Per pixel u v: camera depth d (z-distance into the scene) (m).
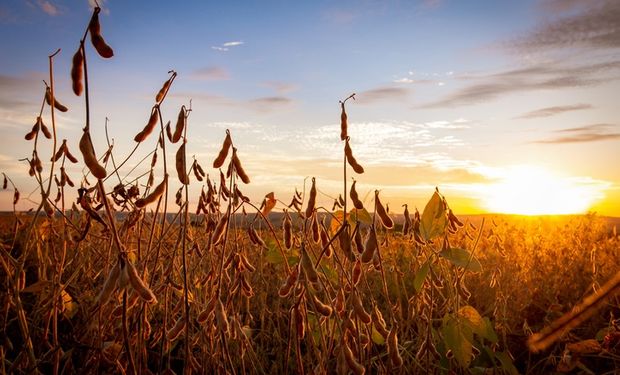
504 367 0.77
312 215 0.69
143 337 0.66
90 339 0.72
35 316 0.71
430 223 0.76
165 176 0.57
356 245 0.61
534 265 1.41
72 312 0.80
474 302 1.16
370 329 0.68
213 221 0.77
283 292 0.58
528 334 0.96
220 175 0.70
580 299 1.17
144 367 0.66
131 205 0.72
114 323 0.77
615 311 0.98
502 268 1.23
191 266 0.85
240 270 0.69
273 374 0.89
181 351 0.88
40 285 0.67
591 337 0.95
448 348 0.74
